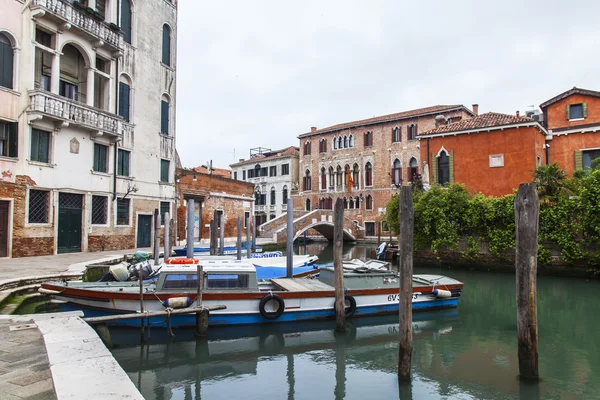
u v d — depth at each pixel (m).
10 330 5.46
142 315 7.42
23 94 14.55
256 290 9.23
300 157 45.97
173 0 23.47
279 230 30.95
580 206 15.53
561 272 16.28
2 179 13.87
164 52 22.88
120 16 19.30
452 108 35.22
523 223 6.04
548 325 9.95
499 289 14.45
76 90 17.39
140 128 20.58
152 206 21.31
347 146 42.00
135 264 10.84
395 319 10.21
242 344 8.34
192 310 8.09
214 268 9.18
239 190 31.16
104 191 18.06
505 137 19.94
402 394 6.14
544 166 16.98
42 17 15.12
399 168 38.44
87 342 4.82
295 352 8.00
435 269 18.52
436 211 18.48
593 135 20.02
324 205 43.53
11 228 14.14
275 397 6.09
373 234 39.47
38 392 3.63
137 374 6.84
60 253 15.97
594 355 7.82
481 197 18.09
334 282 9.93
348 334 9.10
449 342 8.66
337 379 6.74
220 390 6.30
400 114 39.22
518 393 6.12
